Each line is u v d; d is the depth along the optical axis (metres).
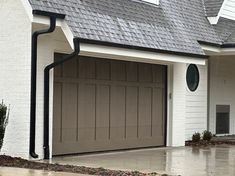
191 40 17.67
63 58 13.20
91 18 13.87
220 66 22.45
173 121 18.08
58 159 13.63
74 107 14.71
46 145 13.40
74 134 14.72
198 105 20.30
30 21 12.59
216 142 19.53
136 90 16.92
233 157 14.83
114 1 15.50
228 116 23.02
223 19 20.97
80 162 13.23
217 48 19.61
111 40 13.80
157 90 17.80
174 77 18.11
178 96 18.28
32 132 12.95
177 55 16.36
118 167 12.47
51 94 13.59
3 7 13.09
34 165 12.06
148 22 16.17
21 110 12.92
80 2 14.01
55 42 13.79
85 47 13.08
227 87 22.97
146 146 17.28
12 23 12.99
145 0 16.95
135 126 16.86
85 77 15.07
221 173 11.70
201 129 20.47
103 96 15.68
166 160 14.00
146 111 17.31
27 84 12.84
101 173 11.17
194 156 15.02
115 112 16.11
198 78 20.30
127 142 16.55
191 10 19.45
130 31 14.91
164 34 16.42
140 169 12.17
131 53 14.55
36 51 12.97
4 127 12.58
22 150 12.91
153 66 17.64
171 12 17.94
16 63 12.98
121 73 16.34
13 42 13.01
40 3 12.68
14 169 11.40
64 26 12.99
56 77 14.16
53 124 14.07
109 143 15.88
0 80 13.18
